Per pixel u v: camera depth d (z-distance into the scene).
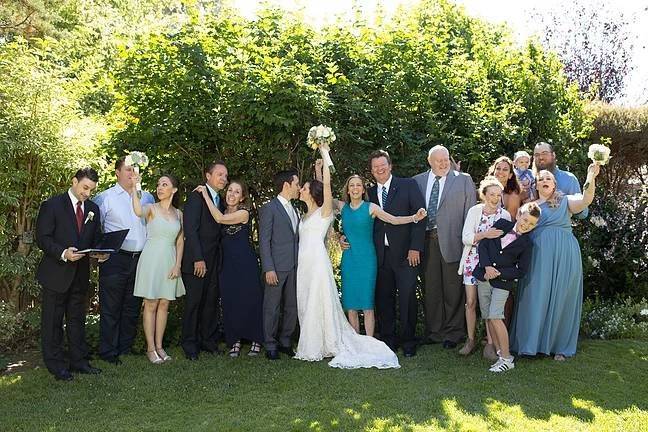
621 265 8.20
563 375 5.42
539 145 6.40
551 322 5.84
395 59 6.91
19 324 6.55
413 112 7.04
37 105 6.84
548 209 5.95
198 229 5.92
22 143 6.52
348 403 4.73
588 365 5.71
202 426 4.34
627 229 8.21
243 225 6.11
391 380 5.27
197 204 5.91
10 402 4.89
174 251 5.93
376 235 6.20
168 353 6.16
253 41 6.61
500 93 8.03
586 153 8.29
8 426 4.42
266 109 6.21
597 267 8.21
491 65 8.36
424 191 6.36
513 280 5.57
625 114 9.66
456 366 5.71
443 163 6.25
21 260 6.62
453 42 8.33
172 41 6.41
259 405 4.75
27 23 12.39
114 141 6.79
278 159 6.62
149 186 6.82
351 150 6.82
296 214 6.20
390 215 6.04
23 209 6.79
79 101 8.70
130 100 6.59
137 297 6.16
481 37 10.99
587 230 8.23
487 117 7.41
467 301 6.03
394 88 6.76
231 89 6.24
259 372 5.54
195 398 4.93
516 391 5.00
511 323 6.15
